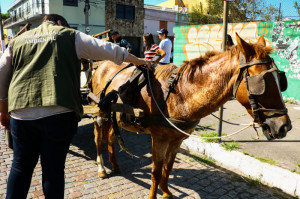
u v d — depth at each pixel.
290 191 3.31
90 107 2.96
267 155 4.06
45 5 24.16
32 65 1.81
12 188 1.97
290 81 7.86
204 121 6.13
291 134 5.10
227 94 2.30
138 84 2.81
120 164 4.23
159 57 4.52
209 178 3.74
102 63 4.17
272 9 17.70
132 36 28.72
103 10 26.27
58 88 1.77
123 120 2.98
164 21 30.23
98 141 3.94
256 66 2.04
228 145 4.36
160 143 2.71
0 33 19.42
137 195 3.31
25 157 2.02
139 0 28.31
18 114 1.87
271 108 2.01
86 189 3.42
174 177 3.78
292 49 7.59
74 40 1.91
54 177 1.94
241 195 3.31
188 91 2.48
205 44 9.73
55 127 1.84
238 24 8.64
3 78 1.93
